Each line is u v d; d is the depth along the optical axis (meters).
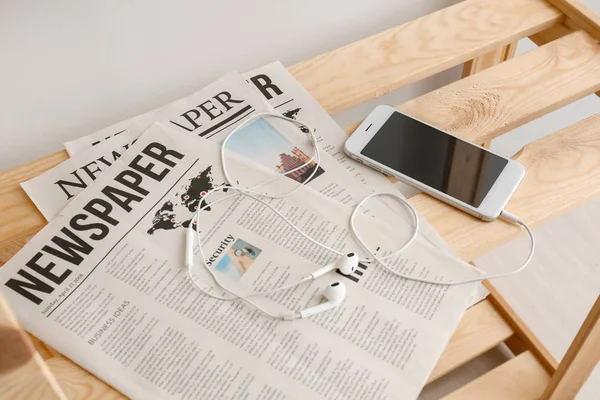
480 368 1.16
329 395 0.51
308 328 0.54
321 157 0.66
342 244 0.59
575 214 1.34
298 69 0.78
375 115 0.69
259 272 0.58
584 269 1.27
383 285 0.57
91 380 0.53
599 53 0.77
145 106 0.90
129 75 0.85
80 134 0.88
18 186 0.67
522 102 0.72
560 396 1.01
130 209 0.63
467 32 0.81
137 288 0.57
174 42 0.84
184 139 0.68
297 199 0.62
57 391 0.35
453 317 0.55
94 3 0.74
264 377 0.52
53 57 0.77
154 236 0.61
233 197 0.63
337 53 0.79
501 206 0.61
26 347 0.35
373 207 0.62
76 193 0.66
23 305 0.56
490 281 1.24
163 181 0.65
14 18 0.71
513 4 0.84
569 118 1.32
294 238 0.60
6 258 0.72
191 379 0.52
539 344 1.11
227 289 0.57
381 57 0.79
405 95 1.13
